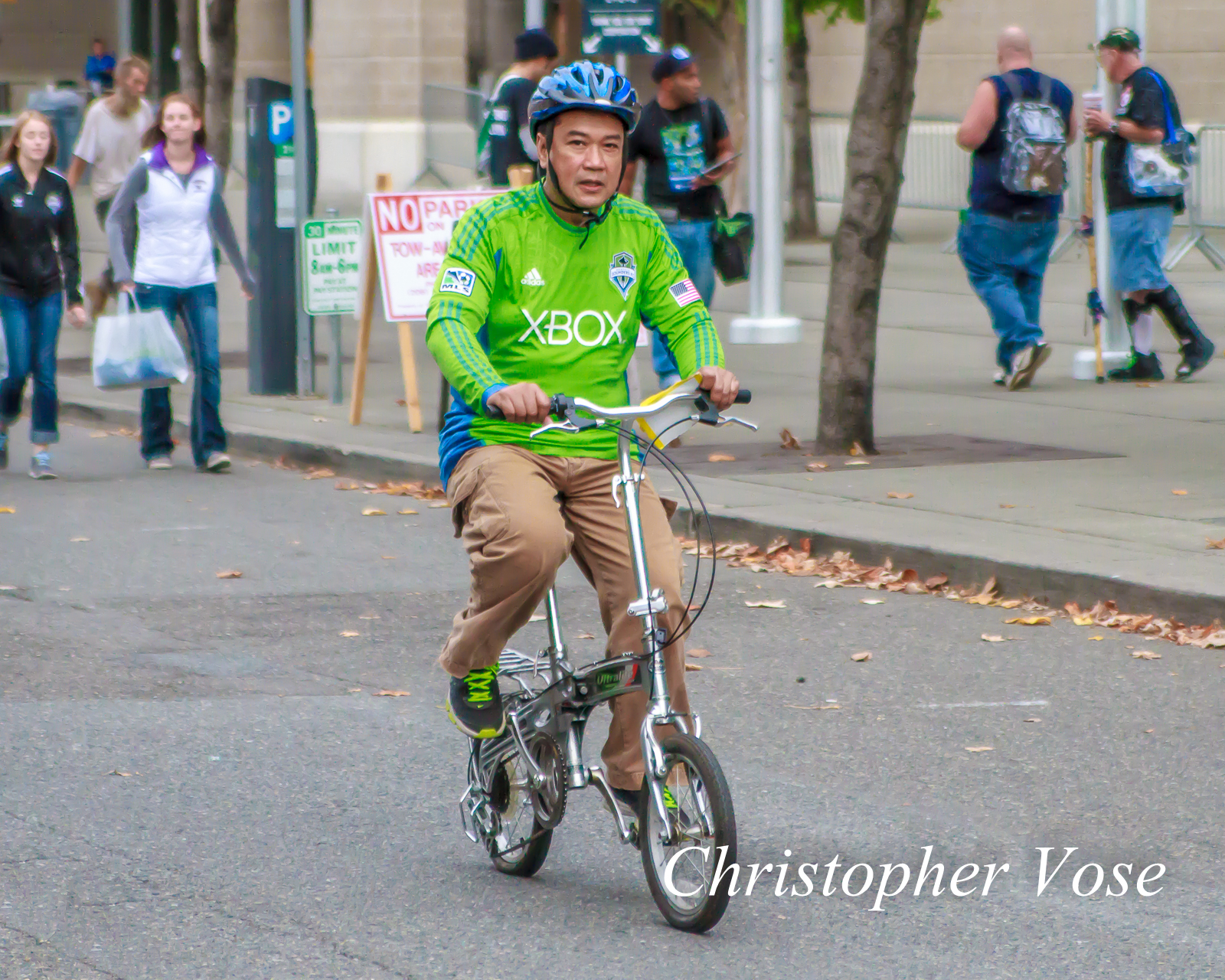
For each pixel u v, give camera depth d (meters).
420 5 66.19
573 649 15.02
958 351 32.16
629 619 9.47
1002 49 27.11
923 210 59.81
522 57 25.08
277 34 68.31
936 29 63.72
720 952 8.98
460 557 18.77
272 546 19.25
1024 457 21.88
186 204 22.91
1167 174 27.42
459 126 65.56
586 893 9.84
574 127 9.21
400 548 19.19
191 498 21.91
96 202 32.88
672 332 9.69
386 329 36.72
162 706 13.49
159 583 17.50
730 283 24.00
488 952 8.99
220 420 24.30
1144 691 13.69
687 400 9.02
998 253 27.48
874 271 22.19
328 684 14.12
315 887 9.90
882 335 34.38
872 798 11.37
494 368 9.55
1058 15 62.25
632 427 9.03
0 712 13.29
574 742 9.59
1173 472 20.72
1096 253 28.48
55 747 12.45
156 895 9.75
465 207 25.25
